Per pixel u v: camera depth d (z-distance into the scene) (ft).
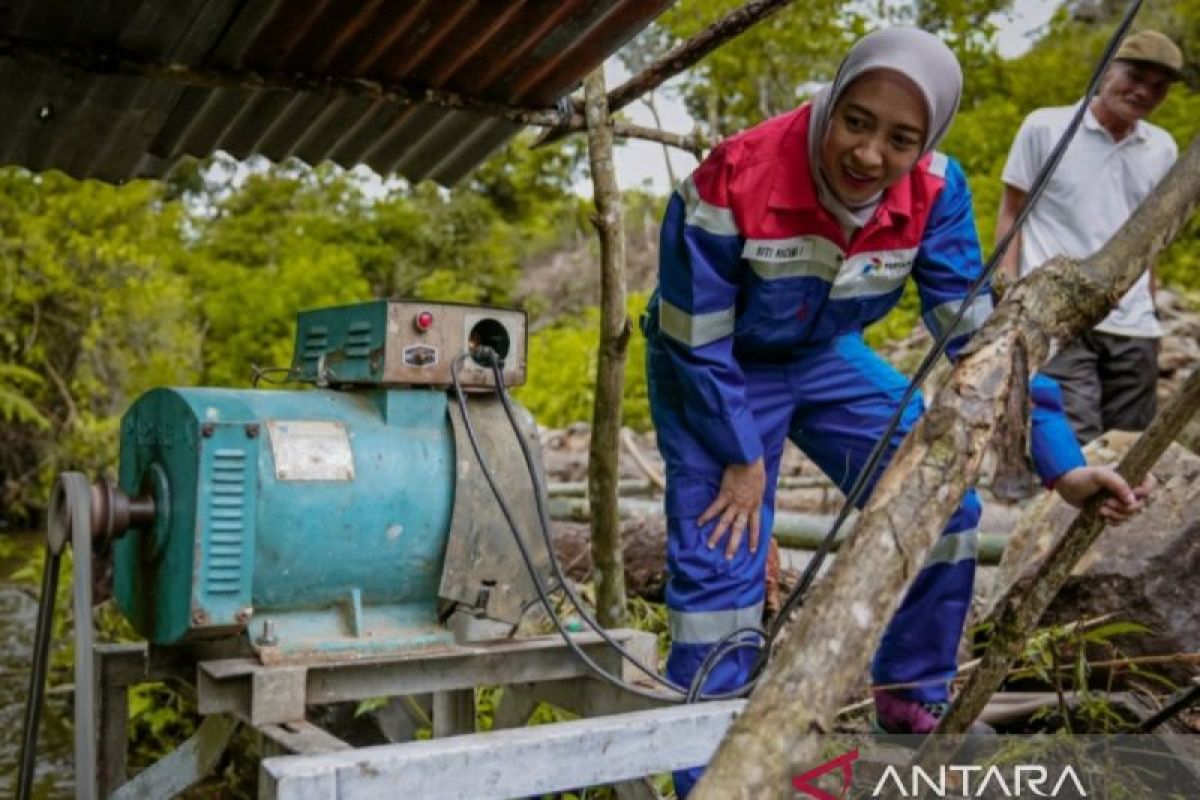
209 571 7.06
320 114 9.94
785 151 7.95
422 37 8.48
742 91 39.68
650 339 8.95
